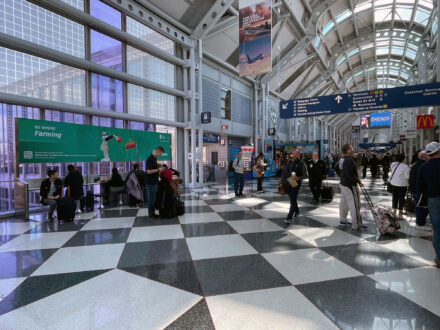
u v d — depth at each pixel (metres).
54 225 4.72
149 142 8.72
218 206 6.49
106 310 2.03
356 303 2.10
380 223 3.98
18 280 2.55
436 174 2.74
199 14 9.69
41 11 5.94
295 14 13.01
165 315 1.96
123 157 7.75
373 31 20.66
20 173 5.82
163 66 9.63
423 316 1.92
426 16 17.50
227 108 13.99
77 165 7.04
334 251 3.31
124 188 6.87
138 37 8.52
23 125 5.41
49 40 6.09
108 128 7.26
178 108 10.32
